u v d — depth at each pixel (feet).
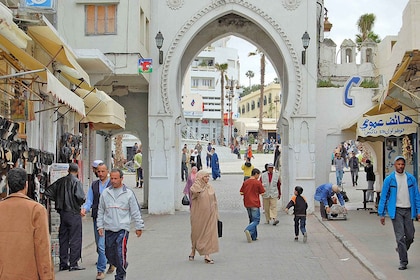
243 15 73.61
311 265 38.42
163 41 73.20
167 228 59.11
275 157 102.83
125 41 65.62
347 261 39.86
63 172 38.27
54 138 50.37
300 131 73.31
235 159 190.60
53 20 59.98
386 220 62.49
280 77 79.92
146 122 80.07
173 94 73.26
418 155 58.49
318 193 63.98
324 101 76.18
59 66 47.24
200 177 39.75
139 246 47.19
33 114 39.45
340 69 82.74
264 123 298.76
